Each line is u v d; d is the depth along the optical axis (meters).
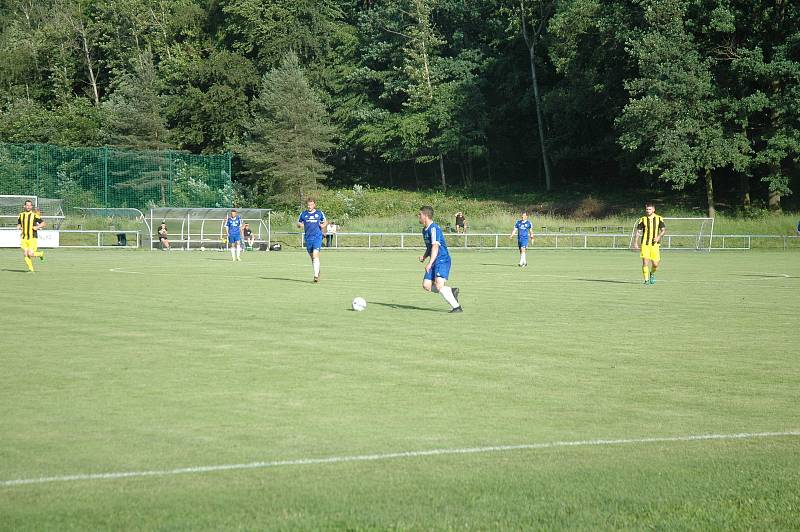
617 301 21.81
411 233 58.78
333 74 88.12
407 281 28.09
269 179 78.38
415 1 80.88
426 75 82.25
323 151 83.12
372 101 88.56
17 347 13.48
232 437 8.20
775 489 6.81
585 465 7.41
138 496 6.50
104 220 57.12
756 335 15.64
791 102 62.03
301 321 17.06
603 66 74.88
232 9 86.62
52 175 64.69
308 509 6.23
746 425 8.91
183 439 8.12
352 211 75.38
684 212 70.00
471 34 88.88
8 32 92.19
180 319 17.19
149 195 66.50
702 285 27.55
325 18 89.56
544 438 8.30
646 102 62.00
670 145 62.50
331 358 12.73
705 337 15.33
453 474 7.11
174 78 85.00
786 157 70.88
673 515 6.23
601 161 84.19
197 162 68.75
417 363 12.38
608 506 6.39
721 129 63.78
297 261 41.34
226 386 10.62
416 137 82.94
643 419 9.13
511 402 9.88
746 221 64.44
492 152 88.75
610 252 55.59
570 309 19.78
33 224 31.19
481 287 26.16
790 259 46.94
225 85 84.12
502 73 86.56
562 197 79.50
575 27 71.81
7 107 86.25
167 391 10.29
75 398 9.87
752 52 63.00
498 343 14.38
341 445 7.96
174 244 55.00
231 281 27.41
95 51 94.56
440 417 9.12
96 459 7.43
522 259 38.72
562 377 11.43
